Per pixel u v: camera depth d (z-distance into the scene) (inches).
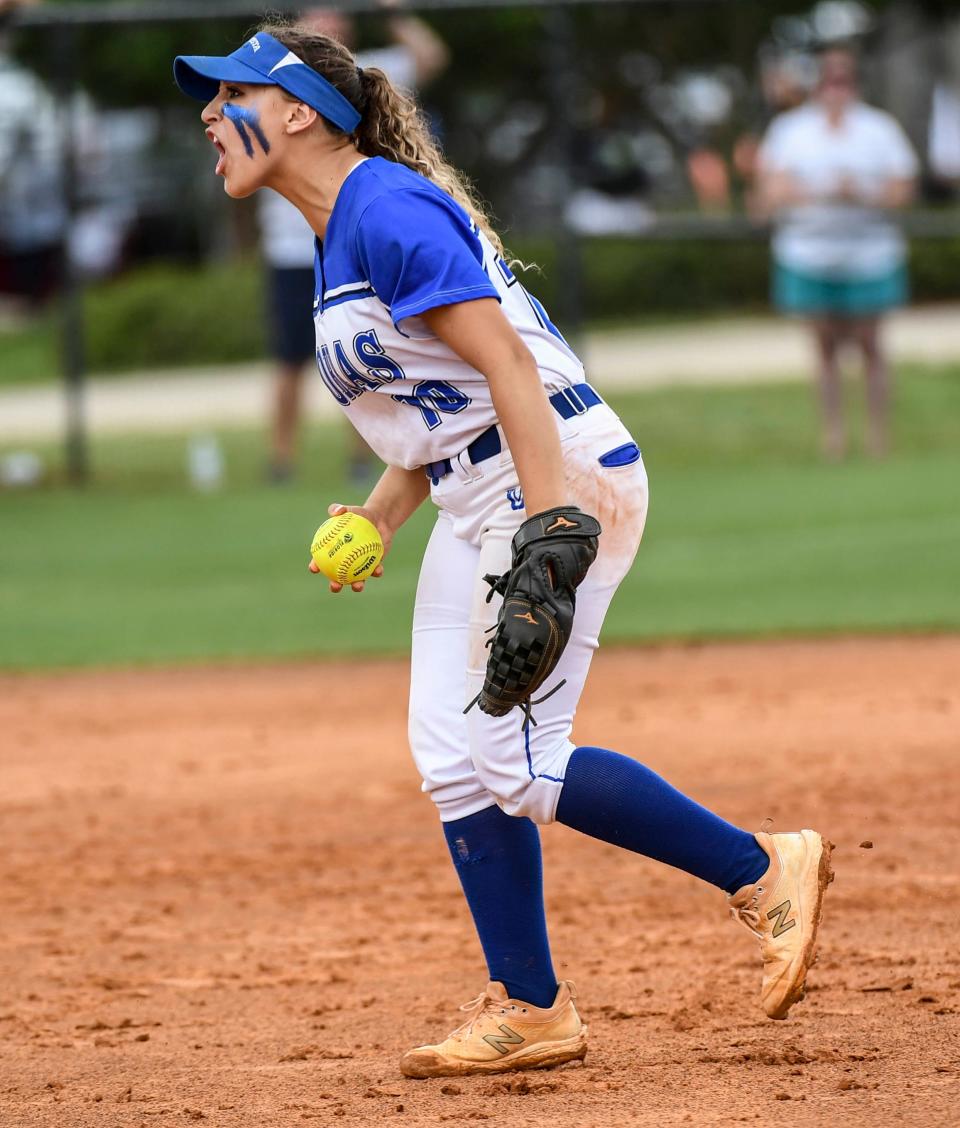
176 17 2063.2
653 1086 458.6
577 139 2407.7
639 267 2768.2
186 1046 534.3
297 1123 445.7
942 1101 430.3
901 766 887.1
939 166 2210.9
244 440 2282.2
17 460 2191.2
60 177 2121.1
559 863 760.3
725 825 468.4
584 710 1061.8
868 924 631.8
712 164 2214.6
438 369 458.6
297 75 459.2
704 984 571.5
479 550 478.6
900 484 1878.7
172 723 1089.4
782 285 2043.6
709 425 2208.4
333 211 458.6
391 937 662.5
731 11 2176.4
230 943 663.8
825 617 1331.2
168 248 3393.2
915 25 2203.5
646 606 1403.8
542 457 440.1
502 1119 435.2
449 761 478.9
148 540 1752.0
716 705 1063.0
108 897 734.5
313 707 1122.7
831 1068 466.3
